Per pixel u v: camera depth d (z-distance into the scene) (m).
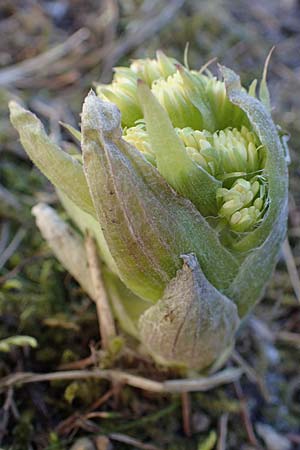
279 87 0.36
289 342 0.29
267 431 0.28
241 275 0.23
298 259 0.31
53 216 0.26
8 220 0.30
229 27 0.38
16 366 0.27
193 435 0.27
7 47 0.36
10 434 0.26
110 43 0.36
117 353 0.26
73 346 0.28
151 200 0.21
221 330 0.24
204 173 0.22
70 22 0.38
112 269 0.25
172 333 0.23
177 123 0.23
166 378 0.27
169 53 0.36
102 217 0.21
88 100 0.21
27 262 0.29
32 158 0.23
